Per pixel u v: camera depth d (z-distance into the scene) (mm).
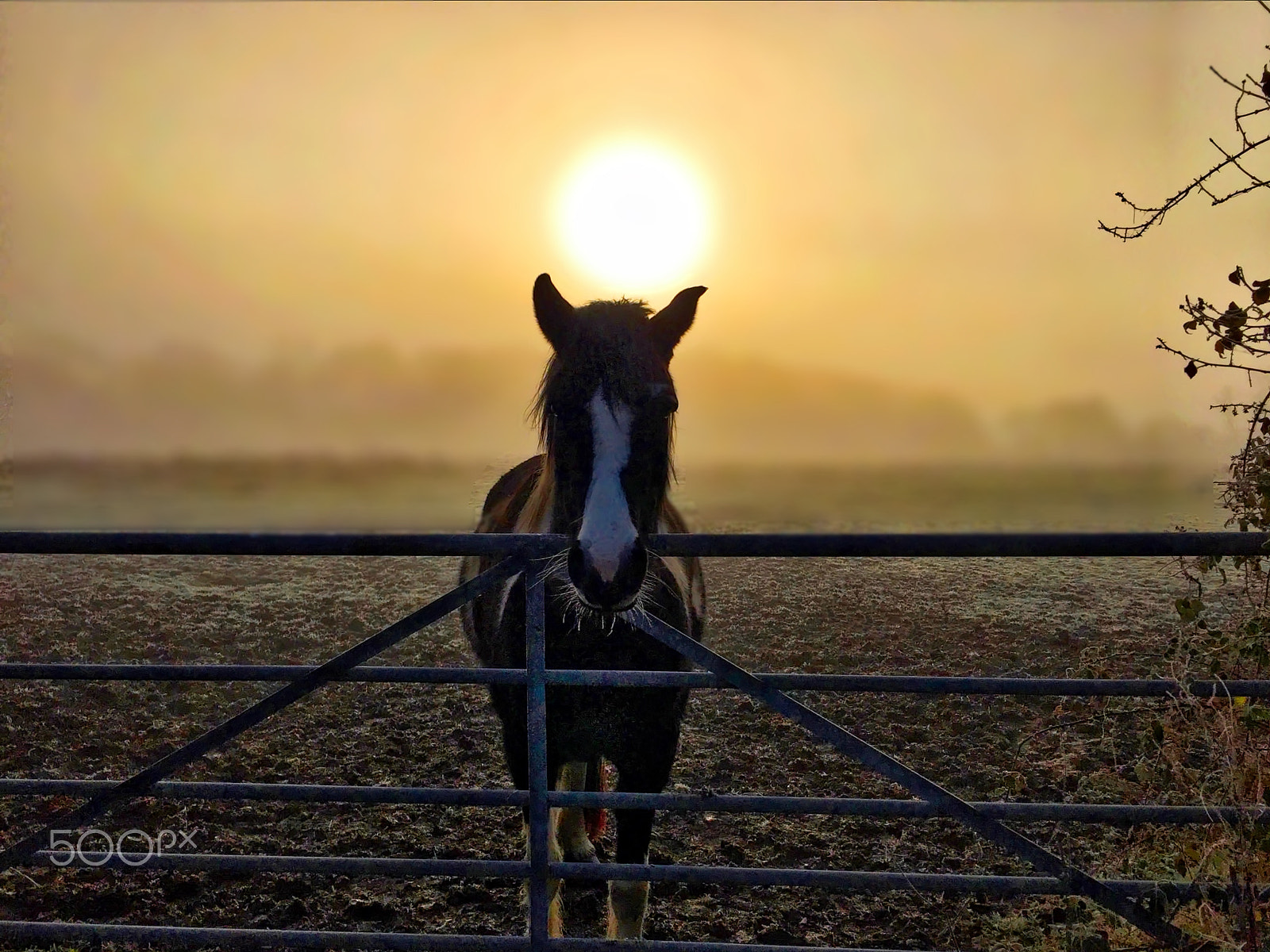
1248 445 2760
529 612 2467
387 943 2639
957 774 4531
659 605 2854
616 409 2543
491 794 2561
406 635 2477
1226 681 2492
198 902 3396
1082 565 9320
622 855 2875
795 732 5098
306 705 5445
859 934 3256
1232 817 2506
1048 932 3145
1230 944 2387
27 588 8141
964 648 6523
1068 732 4566
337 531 2389
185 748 2553
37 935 2723
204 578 8688
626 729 2797
